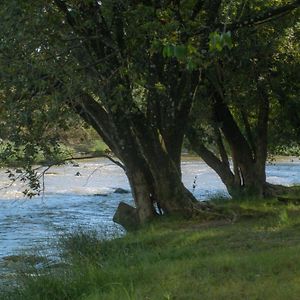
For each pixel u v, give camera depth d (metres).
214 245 12.49
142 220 17.00
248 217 16.39
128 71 14.46
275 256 9.99
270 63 21.34
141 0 14.57
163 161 16.66
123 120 16.31
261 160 23.41
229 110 23.77
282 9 14.51
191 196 17.38
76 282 9.62
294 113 23.70
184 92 16.83
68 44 13.52
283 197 21.62
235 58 19.50
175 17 14.33
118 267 10.51
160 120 16.98
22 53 12.55
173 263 10.56
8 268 13.03
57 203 31.69
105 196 35.72
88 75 13.89
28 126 13.75
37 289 9.49
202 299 7.94
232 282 8.66
